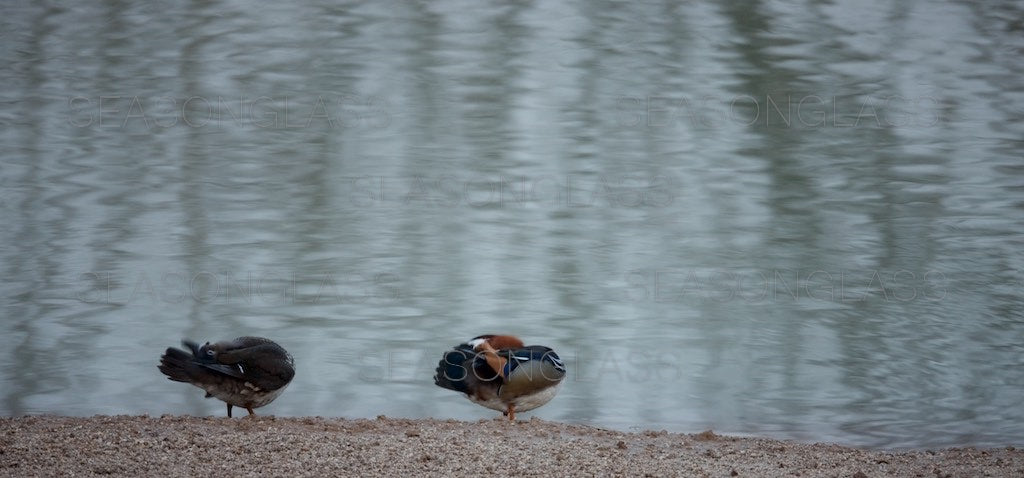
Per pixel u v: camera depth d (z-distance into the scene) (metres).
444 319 18.84
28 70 41.00
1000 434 14.27
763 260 22.39
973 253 22.61
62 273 20.92
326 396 15.49
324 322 18.61
